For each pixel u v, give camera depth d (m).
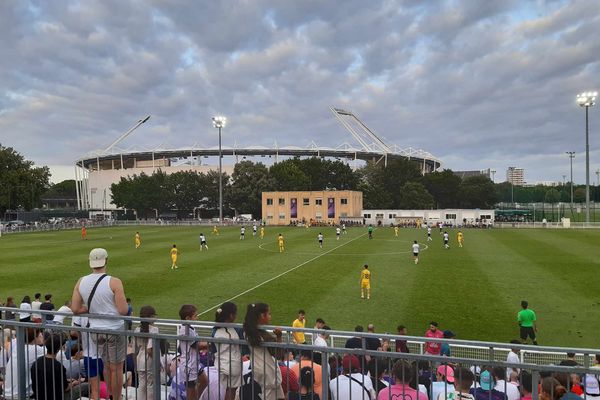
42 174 86.81
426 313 19.61
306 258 37.09
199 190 116.81
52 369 6.69
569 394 5.59
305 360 7.54
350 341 9.45
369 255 39.00
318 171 125.44
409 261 35.09
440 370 9.21
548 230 69.19
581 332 16.89
